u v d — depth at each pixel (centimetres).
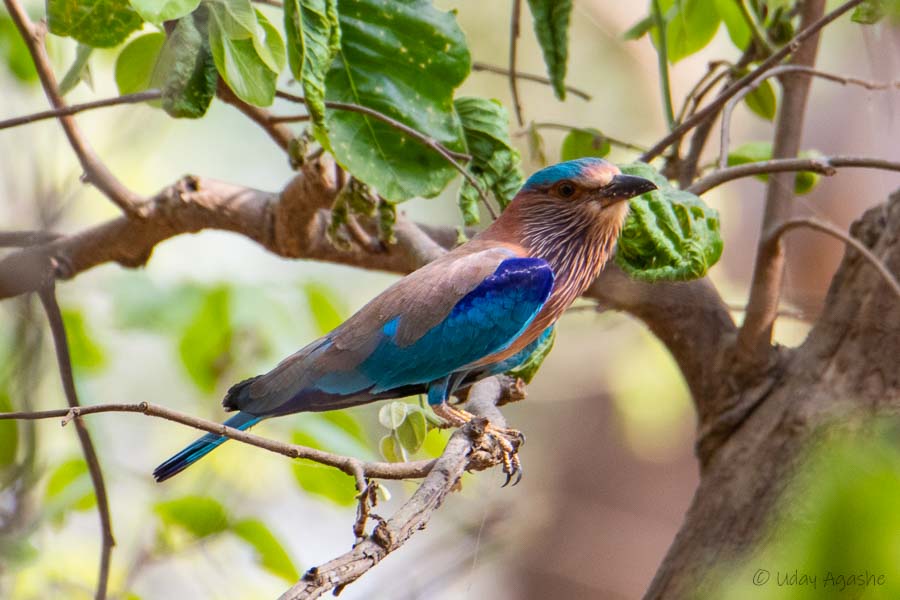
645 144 2086
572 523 2580
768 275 875
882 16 793
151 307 1227
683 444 2534
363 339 941
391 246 1066
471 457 780
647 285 945
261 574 1291
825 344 854
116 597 1053
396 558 1340
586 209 977
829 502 356
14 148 1151
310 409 935
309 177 953
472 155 933
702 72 2100
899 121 1011
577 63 2075
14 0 899
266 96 753
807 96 978
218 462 1274
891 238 832
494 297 946
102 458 1231
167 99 791
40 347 1051
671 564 856
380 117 823
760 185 1975
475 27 2005
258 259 1995
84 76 1045
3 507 1017
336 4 846
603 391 2502
